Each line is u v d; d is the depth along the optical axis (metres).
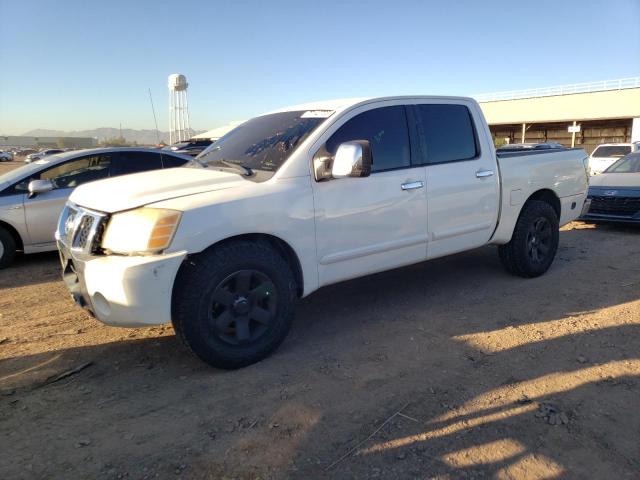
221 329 3.61
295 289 3.96
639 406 3.13
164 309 3.36
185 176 3.97
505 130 59.91
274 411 3.16
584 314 4.68
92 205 3.68
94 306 3.54
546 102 51.41
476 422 2.99
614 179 9.36
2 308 5.29
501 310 4.82
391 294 5.34
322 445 2.81
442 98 4.96
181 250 3.37
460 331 4.34
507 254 5.68
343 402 3.25
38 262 7.38
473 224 5.06
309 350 4.04
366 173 3.80
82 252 3.59
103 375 3.69
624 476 2.54
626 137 50.91
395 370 3.66
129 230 3.39
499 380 3.48
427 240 4.71
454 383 3.46
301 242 3.92
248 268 3.65
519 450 2.73
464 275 5.96
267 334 3.81
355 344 4.12
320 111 4.44
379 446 2.79
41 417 3.14
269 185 3.81
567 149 6.36
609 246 7.60
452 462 2.65
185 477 2.57
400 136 4.57
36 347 4.21
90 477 2.58
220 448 2.80
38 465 2.68
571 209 6.27
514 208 5.44
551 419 3.00
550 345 4.02
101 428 3.01
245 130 4.89
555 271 6.14
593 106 48.31
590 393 3.29
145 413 3.17
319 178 3.98
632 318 4.54
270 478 2.55
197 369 3.75
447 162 4.85
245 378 3.59
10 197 6.99
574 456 2.68
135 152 7.96
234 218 3.56
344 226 4.14
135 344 4.23
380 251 4.39
